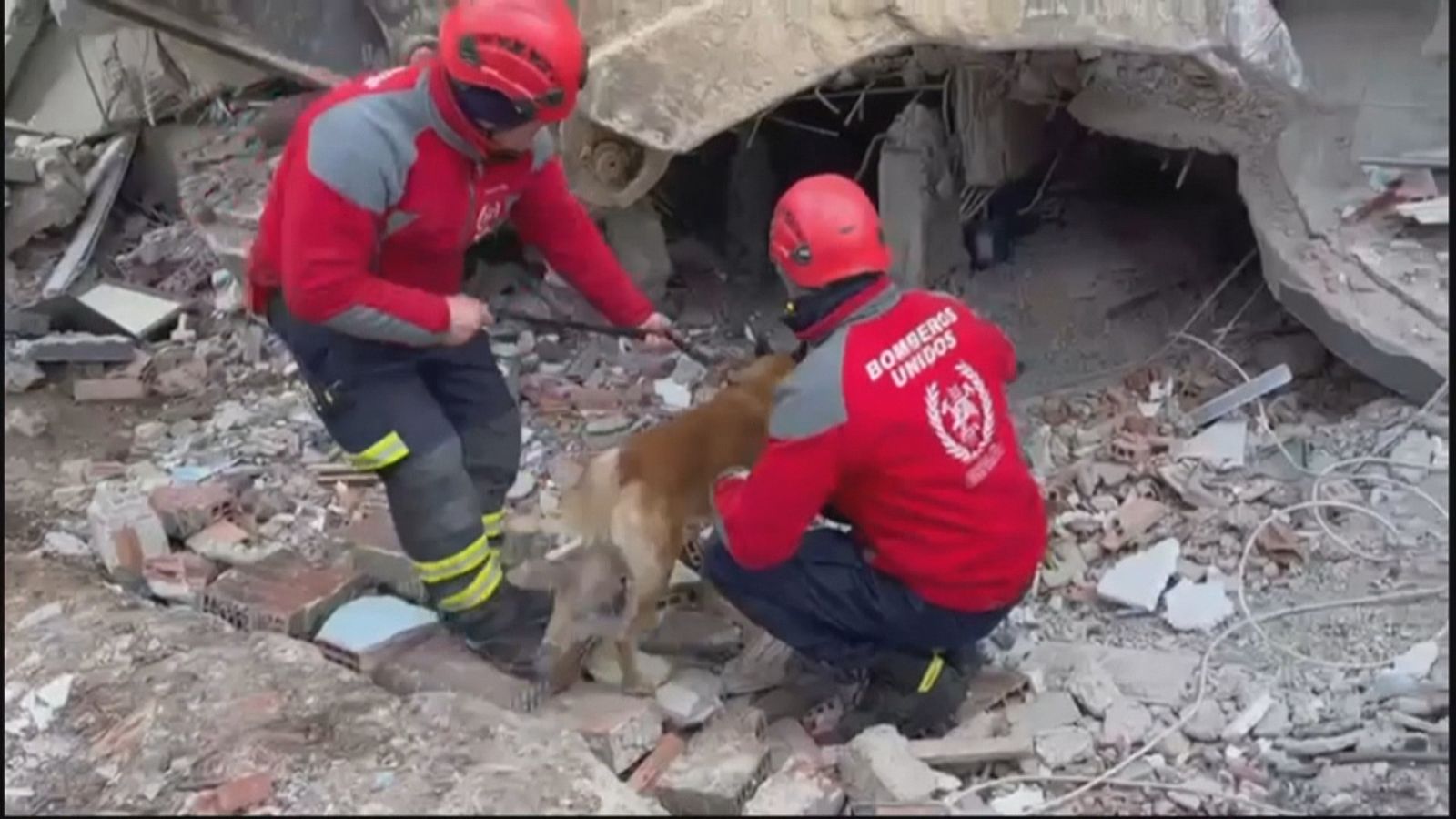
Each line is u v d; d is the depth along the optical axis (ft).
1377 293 17.20
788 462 11.64
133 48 24.77
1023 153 20.88
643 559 12.73
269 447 18.25
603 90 17.20
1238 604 14.49
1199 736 12.68
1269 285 18.30
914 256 20.04
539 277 21.35
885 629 12.52
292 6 18.75
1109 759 12.55
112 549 15.42
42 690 13.14
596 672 13.62
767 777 12.39
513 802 11.55
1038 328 19.90
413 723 12.58
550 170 13.43
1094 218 21.84
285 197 12.42
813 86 16.90
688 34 16.75
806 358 11.94
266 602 14.43
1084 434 17.37
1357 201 18.42
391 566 14.84
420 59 12.83
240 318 21.48
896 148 20.04
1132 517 15.74
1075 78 18.94
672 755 12.76
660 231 21.01
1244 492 16.10
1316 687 13.21
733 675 13.79
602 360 19.90
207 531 16.01
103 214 24.16
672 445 12.88
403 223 12.40
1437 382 16.72
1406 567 14.83
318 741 12.41
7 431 18.94
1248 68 16.74
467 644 13.92
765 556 12.07
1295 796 12.00
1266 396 17.74
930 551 12.05
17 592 14.85
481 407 14.29
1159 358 18.86
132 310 21.84
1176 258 20.74
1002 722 13.00
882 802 11.97
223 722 12.60
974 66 19.36
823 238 11.59
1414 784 12.00
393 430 12.98
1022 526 12.25
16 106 25.70
